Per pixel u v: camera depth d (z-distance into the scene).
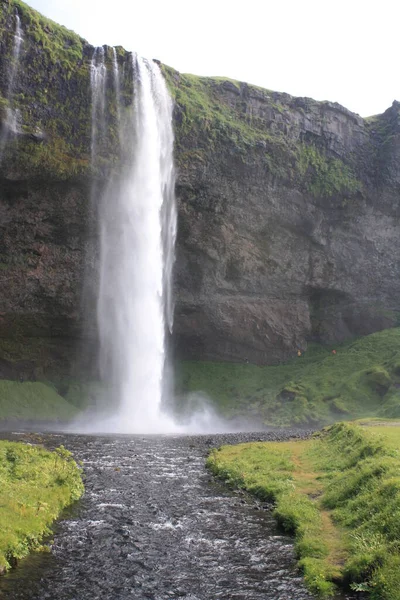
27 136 47.81
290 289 68.06
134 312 57.31
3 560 12.58
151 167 54.72
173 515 17.67
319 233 67.50
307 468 23.88
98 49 53.28
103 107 52.12
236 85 64.44
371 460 19.56
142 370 58.28
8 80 47.41
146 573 12.83
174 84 59.59
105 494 19.92
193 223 58.69
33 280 53.06
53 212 52.03
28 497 17.02
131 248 56.09
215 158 58.34
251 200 61.56
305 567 12.90
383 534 13.19
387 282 72.75
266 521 17.28
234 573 12.93
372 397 55.50
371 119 75.94
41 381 55.81
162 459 28.30
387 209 71.50
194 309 62.19
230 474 23.53
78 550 14.11
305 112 67.69
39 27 49.75
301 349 69.44
